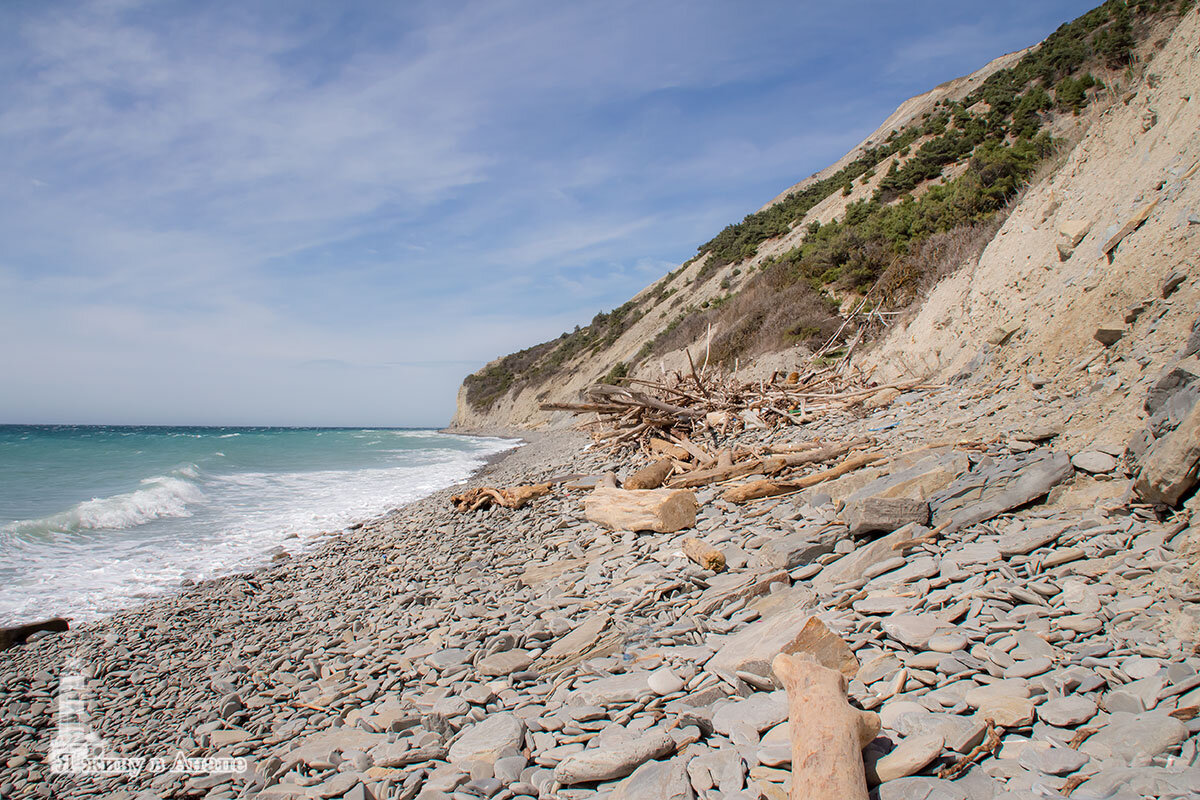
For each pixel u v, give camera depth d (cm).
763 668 372
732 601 514
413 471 2425
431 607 690
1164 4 3166
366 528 1284
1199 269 698
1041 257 1155
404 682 503
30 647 724
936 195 2564
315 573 977
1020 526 508
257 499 1728
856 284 2577
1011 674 325
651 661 439
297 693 536
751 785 275
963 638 362
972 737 278
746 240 4778
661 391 1513
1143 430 492
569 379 6166
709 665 408
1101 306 847
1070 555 432
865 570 504
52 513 1477
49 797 426
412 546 1028
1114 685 299
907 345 1574
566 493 1141
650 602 554
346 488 1945
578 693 407
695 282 5053
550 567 731
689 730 331
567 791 309
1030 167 2241
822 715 276
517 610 620
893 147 4200
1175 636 324
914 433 863
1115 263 868
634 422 1445
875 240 2678
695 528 747
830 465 876
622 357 5116
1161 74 1041
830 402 1340
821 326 2434
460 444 4478
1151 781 228
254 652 667
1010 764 263
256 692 554
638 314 6000
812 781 250
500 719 385
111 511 1437
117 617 814
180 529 1338
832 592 484
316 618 757
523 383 7288
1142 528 438
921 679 336
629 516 796
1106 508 477
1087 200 1085
